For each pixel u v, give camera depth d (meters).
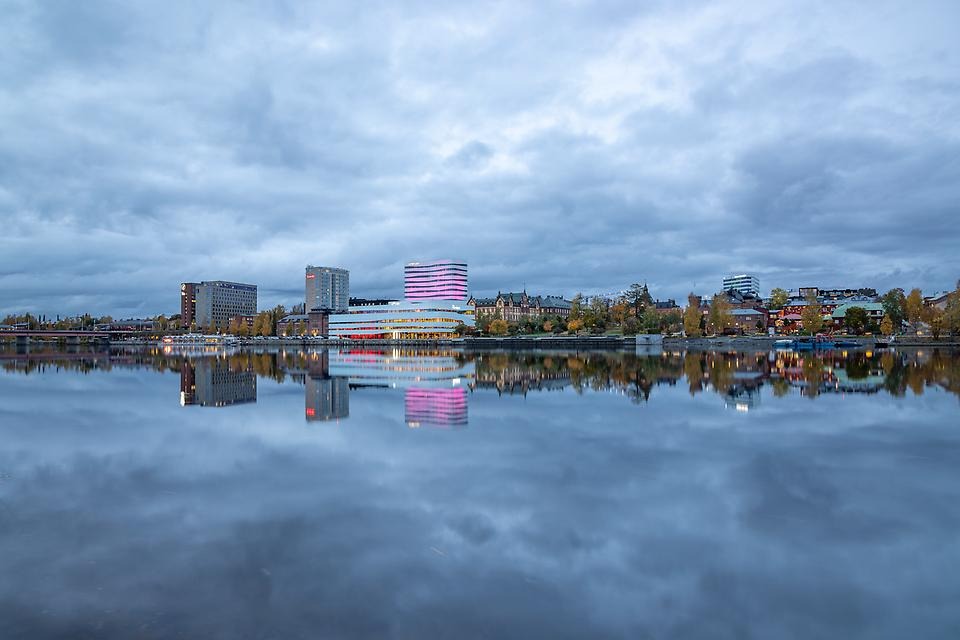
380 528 16.27
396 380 64.75
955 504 18.23
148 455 25.31
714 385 54.19
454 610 11.84
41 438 29.33
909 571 13.62
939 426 31.48
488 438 28.70
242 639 10.86
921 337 173.25
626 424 32.66
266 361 117.44
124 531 16.14
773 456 24.58
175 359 128.12
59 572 13.58
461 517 17.12
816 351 147.25
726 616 11.63
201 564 14.01
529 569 13.66
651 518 17.03
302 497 19.12
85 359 127.69
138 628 11.23
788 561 14.12
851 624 11.38
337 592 12.60
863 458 24.22
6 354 165.12
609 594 12.51
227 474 22.05
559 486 20.23
